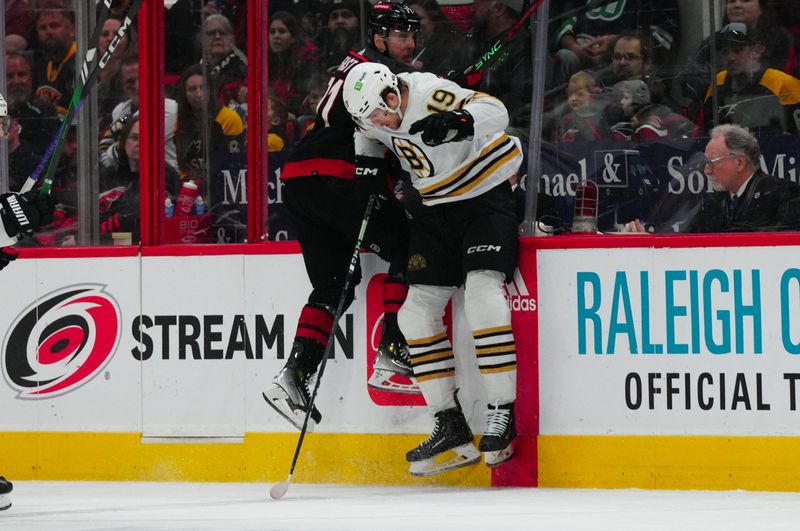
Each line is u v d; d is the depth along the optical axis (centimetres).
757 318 1153
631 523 955
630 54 1450
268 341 1284
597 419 1193
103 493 1219
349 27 1486
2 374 1352
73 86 1423
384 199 1221
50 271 1341
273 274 1283
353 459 1256
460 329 1224
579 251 1197
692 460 1167
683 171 1440
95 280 1330
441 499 1124
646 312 1181
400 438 1244
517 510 1038
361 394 1255
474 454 1200
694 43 1440
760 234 1153
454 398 1203
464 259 1166
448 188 1158
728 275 1160
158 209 1332
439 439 1184
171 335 1309
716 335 1164
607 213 1467
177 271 1309
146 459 1311
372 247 1234
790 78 1412
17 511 1086
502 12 1493
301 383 1219
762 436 1150
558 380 1203
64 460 1334
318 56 1493
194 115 1444
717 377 1163
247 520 1003
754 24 1424
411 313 1187
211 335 1299
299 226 1245
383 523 971
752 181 1420
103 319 1328
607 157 1461
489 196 1170
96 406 1328
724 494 1133
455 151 1145
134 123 1402
